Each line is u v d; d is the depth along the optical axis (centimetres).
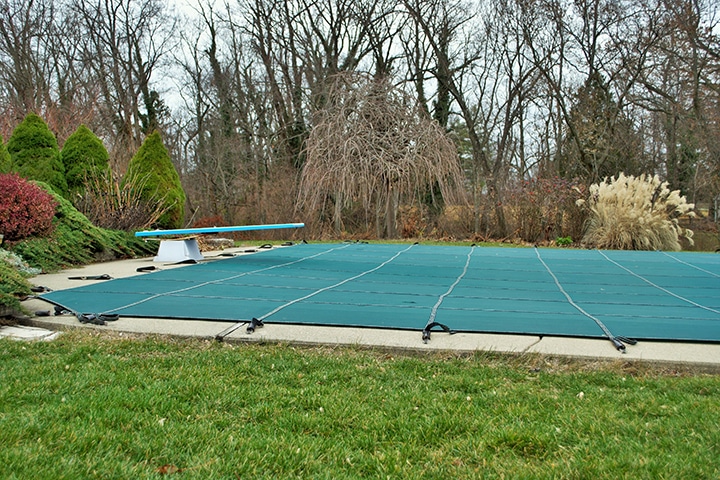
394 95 1501
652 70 1841
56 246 743
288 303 477
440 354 341
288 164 2044
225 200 2156
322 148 1462
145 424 232
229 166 2242
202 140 2394
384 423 243
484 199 1622
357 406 260
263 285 583
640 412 255
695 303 512
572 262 875
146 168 1148
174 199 1163
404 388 287
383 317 423
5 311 420
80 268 738
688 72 1767
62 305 457
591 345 350
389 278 658
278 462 205
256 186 1912
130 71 2194
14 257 650
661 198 1366
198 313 430
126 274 668
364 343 354
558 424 242
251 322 389
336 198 1488
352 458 211
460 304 486
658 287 618
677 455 211
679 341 357
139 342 359
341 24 2084
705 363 317
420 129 1455
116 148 1551
